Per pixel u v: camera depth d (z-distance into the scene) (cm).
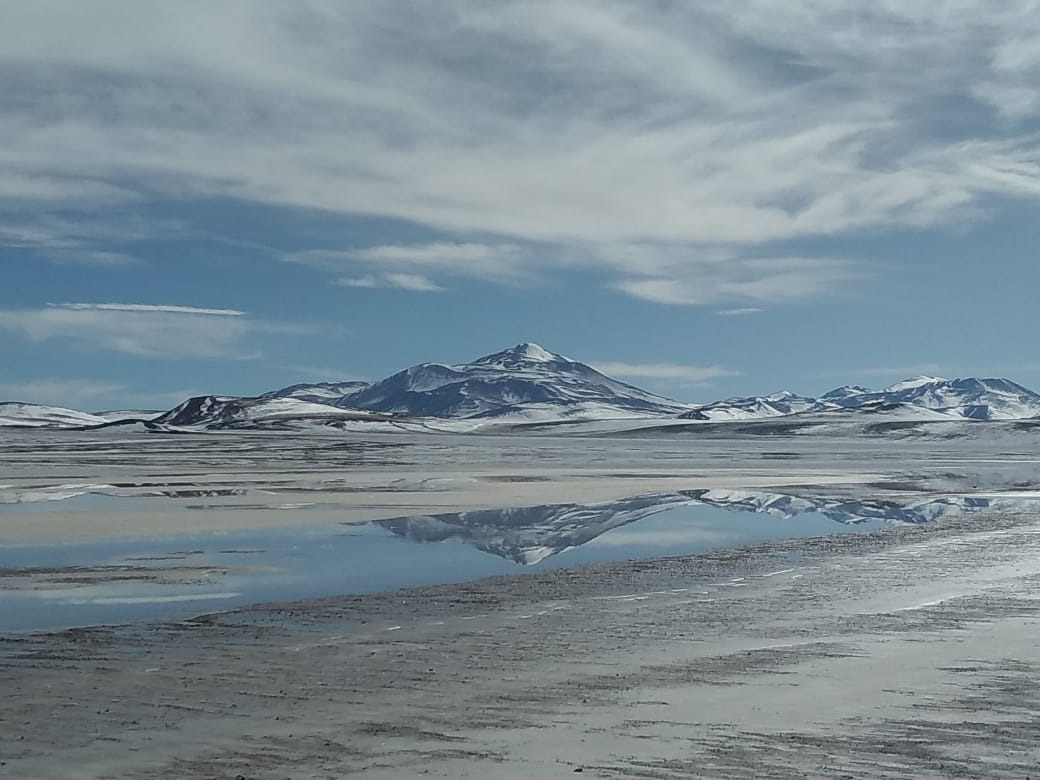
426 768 848
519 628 1507
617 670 1218
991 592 1798
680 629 1488
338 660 1290
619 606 1700
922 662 1241
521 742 920
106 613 1681
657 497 4425
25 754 899
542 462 8419
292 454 10138
